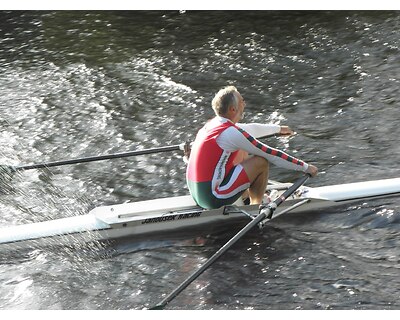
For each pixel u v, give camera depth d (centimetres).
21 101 2623
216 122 1694
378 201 1850
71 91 2670
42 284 1634
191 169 1731
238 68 2748
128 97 2591
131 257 1706
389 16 3031
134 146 2270
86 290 1606
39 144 2317
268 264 1653
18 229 1766
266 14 3180
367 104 2411
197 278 1619
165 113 2466
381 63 2672
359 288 1551
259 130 1798
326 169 2062
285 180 2034
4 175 2062
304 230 1767
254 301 1535
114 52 2969
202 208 1784
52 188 2055
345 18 3059
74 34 3169
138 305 1550
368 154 2122
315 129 2294
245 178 1716
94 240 1756
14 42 3138
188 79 2697
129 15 3319
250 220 1789
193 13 3275
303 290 1559
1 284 1641
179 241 1752
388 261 1633
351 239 1723
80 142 2317
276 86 2595
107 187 2050
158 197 1986
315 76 2636
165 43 3011
